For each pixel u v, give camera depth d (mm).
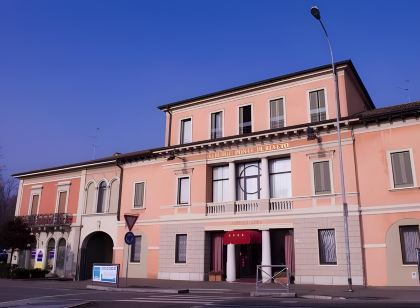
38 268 33281
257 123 27391
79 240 33719
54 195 37344
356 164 22922
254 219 25375
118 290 20328
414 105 21844
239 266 26234
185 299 15312
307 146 24531
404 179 21531
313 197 23703
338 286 20953
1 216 54938
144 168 31797
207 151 28328
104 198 33688
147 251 29625
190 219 27844
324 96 25359
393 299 14289
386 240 21297
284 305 12445
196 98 30188
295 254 23547
